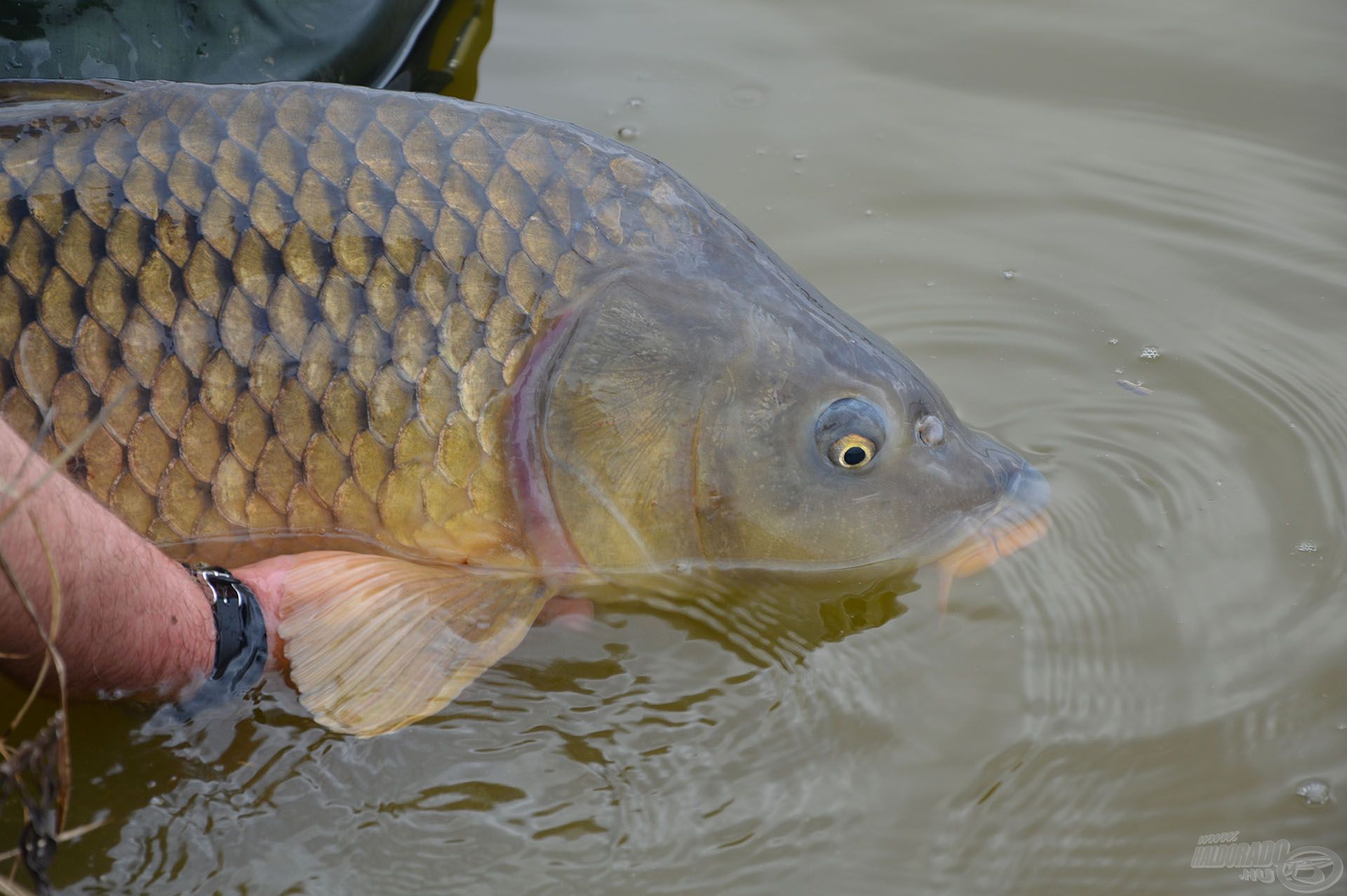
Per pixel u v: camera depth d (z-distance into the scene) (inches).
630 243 87.0
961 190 137.1
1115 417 108.8
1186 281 125.6
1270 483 102.3
